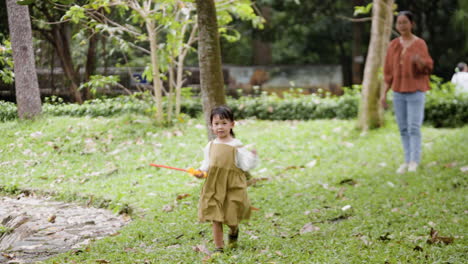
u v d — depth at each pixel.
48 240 4.94
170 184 7.22
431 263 3.80
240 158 4.43
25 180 7.49
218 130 4.45
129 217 5.82
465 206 5.49
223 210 4.36
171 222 5.37
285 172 7.96
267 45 23.69
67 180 7.64
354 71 20.88
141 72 13.20
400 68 7.52
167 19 10.12
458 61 19.67
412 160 7.63
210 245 4.57
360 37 20.86
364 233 4.71
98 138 9.84
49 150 9.02
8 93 11.30
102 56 12.91
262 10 20.56
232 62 24.16
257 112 13.62
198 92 15.78
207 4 6.89
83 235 5.07
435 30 19.61
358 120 10.90
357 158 8.77
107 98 12.52
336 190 6.66
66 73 12.32
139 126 10.71
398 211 5.46
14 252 4.59
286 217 5.46
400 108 7.66
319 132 10.77
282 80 20.61
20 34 10.10
